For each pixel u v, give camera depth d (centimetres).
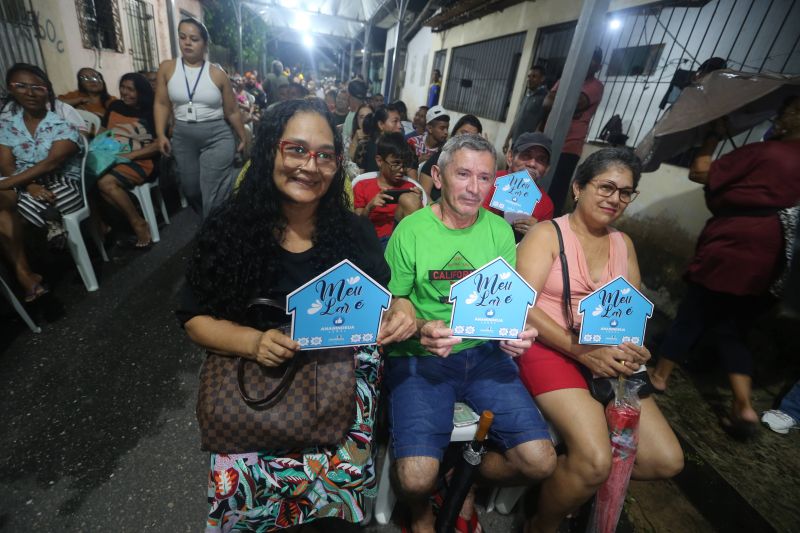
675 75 329
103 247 335
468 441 149
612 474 144
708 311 230
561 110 253
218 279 114
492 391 151
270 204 118
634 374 157
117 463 175
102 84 445
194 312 118
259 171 116
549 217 257
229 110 347
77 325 257
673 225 341
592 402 149
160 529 153
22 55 404
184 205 481
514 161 261
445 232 158
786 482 203
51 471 169
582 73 242
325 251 127
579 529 166
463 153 144
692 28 329
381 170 258
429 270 155
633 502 187
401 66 1370
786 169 192
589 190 158
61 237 272
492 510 179
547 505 149
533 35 588
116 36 607
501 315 134
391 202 245
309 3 1164
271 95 1064
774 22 272
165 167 448
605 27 428
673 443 150
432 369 156
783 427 231
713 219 226
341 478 123
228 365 114
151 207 374
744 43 292
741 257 206
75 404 202
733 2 299
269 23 1591
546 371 156
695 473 205
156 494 165
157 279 320
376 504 161
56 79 456
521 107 477
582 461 137
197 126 331
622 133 402
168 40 813
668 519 180
